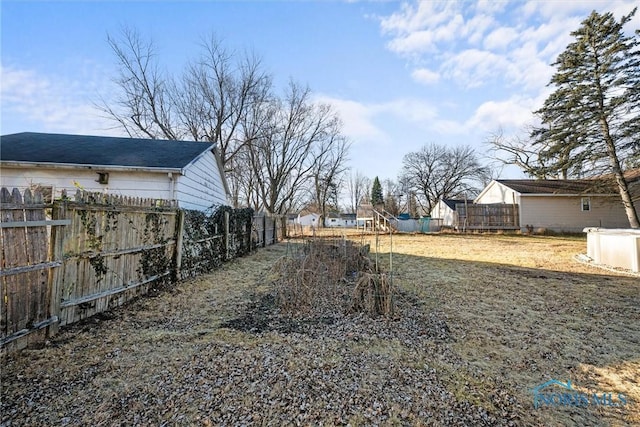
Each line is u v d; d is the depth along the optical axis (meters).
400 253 10.66
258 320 3.90
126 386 2.35
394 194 46.06
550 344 3.26
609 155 14.27
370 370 2.66
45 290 3.08
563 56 15.10
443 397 2.29
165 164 7.50
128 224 4.43
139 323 3.70
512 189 19.48
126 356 2.83
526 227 18.39
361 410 2.12
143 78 16.56
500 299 4.93
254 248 12.31
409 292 5.32
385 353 3.00
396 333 3.51
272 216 16.09
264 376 2.52
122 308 4.18
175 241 5.78
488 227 19.31
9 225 2.67
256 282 6.13
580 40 14.47
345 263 6.50
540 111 16.11
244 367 2.66
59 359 2.73
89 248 3.68
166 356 2.85
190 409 2.10
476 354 3.02
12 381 2.38
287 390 2.33
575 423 2.05
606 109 13.92
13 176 7.38
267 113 19.75
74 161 7.28
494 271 7.27
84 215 3.61
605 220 18.31
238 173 21.09
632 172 16.89
